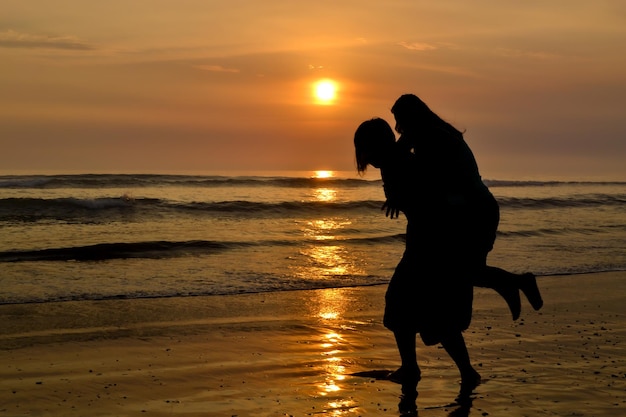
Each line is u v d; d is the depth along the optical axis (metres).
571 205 23.86
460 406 4.60
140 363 5.82
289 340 6.71
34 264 11.32
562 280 10.53
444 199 4.71
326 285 10.04
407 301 4.93
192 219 18.61
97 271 10.82
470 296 4.90
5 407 4.61
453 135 4.71
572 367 5.60
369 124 4.81
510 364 5.70
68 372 5.52
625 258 12.82
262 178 32.75
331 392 4.94
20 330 7.06
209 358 5.99
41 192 25.42
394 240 14.85
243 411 4.51
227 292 9.39
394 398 4.79
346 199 25.52
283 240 14.62
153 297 8.96
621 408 4.57
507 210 22.25
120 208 19.44
